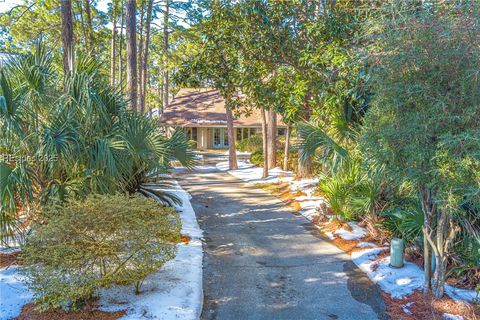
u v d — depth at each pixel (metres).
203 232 7.71
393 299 4.79
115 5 22.22
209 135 30.08
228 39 9.77
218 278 5.43
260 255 6.40
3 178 5.20
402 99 4.04
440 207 4.03
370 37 4.71
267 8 9.42
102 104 6.34
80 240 4.15
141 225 4.31
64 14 8.66
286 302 4.72
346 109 7.61
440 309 4.42
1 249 5.70
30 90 5.93
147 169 8.18
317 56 8.60
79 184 5.97
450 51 3.70
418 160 3.99
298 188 11.88
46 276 3.93
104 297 4.50
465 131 3.70
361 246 6.57
